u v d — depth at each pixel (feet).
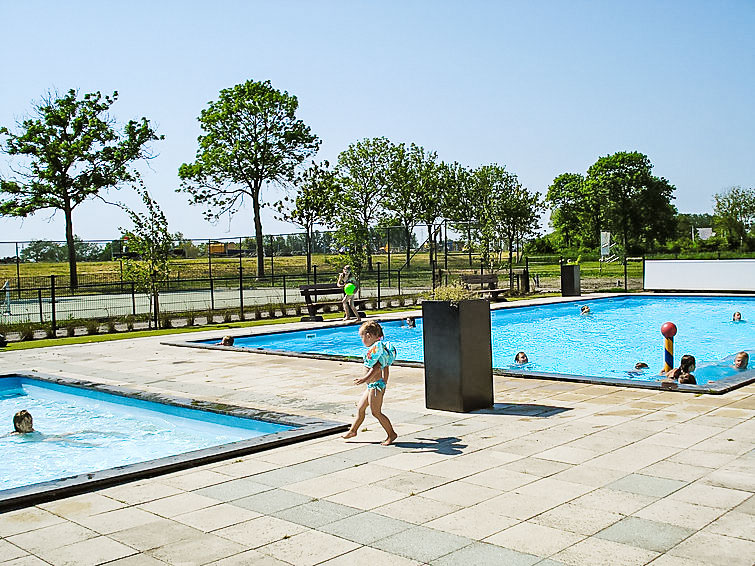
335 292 83.97
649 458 20.06
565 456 20.56
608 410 26.50
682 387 29.81
